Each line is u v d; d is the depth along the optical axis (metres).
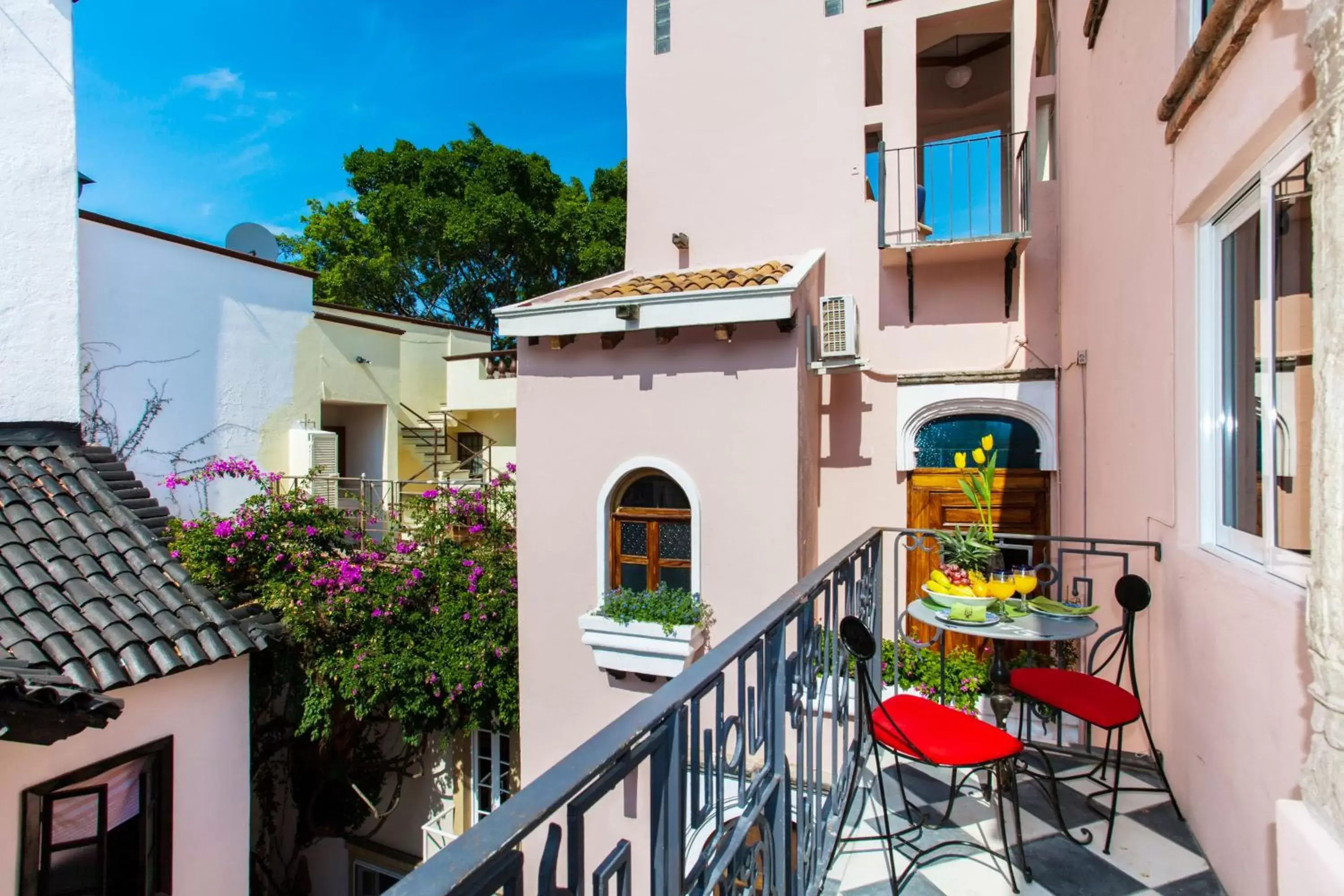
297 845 7.80
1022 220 5.76
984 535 3.20
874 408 6.25
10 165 6.26
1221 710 2.38
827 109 6.52
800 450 5.15
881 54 6.90
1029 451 5.96
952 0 6.12
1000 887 2.35
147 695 4.75
